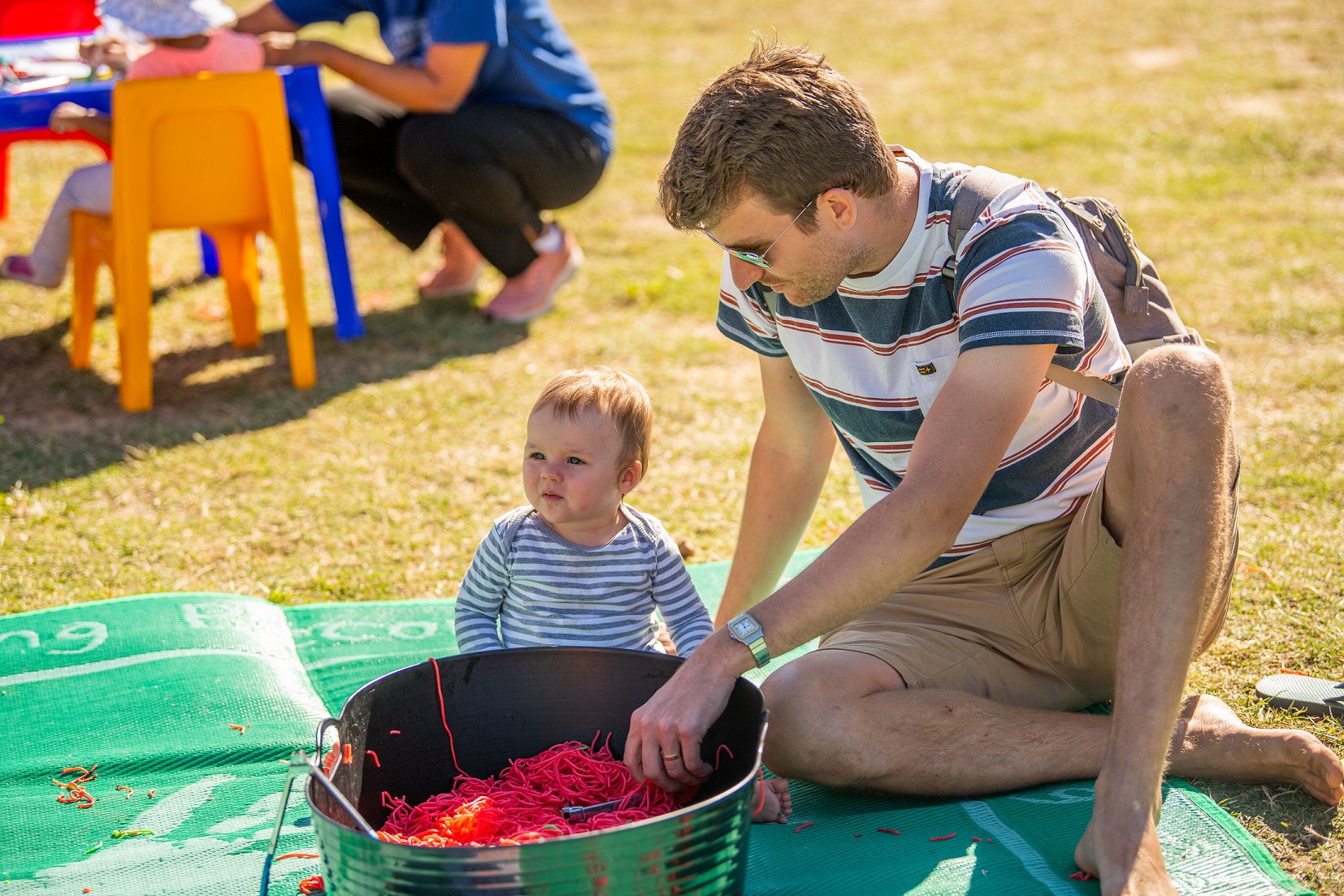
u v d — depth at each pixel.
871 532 1.96
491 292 6.26
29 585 3.46
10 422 4.67
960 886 1.96
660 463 4.32
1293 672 2.76
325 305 6.07
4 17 6.20
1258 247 6.33
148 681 2.79
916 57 11.80
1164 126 8.83
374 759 2.08
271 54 5.16
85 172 4.99
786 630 1.96
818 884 2.00
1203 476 1.95
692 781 2.00
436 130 5.38
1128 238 2.43
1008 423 2.00
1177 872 2.00
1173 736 2.28
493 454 4.41
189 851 2.22
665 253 6.82
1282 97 9.45
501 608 2.63
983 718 2.19
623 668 2.19
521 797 2.12
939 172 2.19
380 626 3.17
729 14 14.33
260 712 2.69
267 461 4.33
